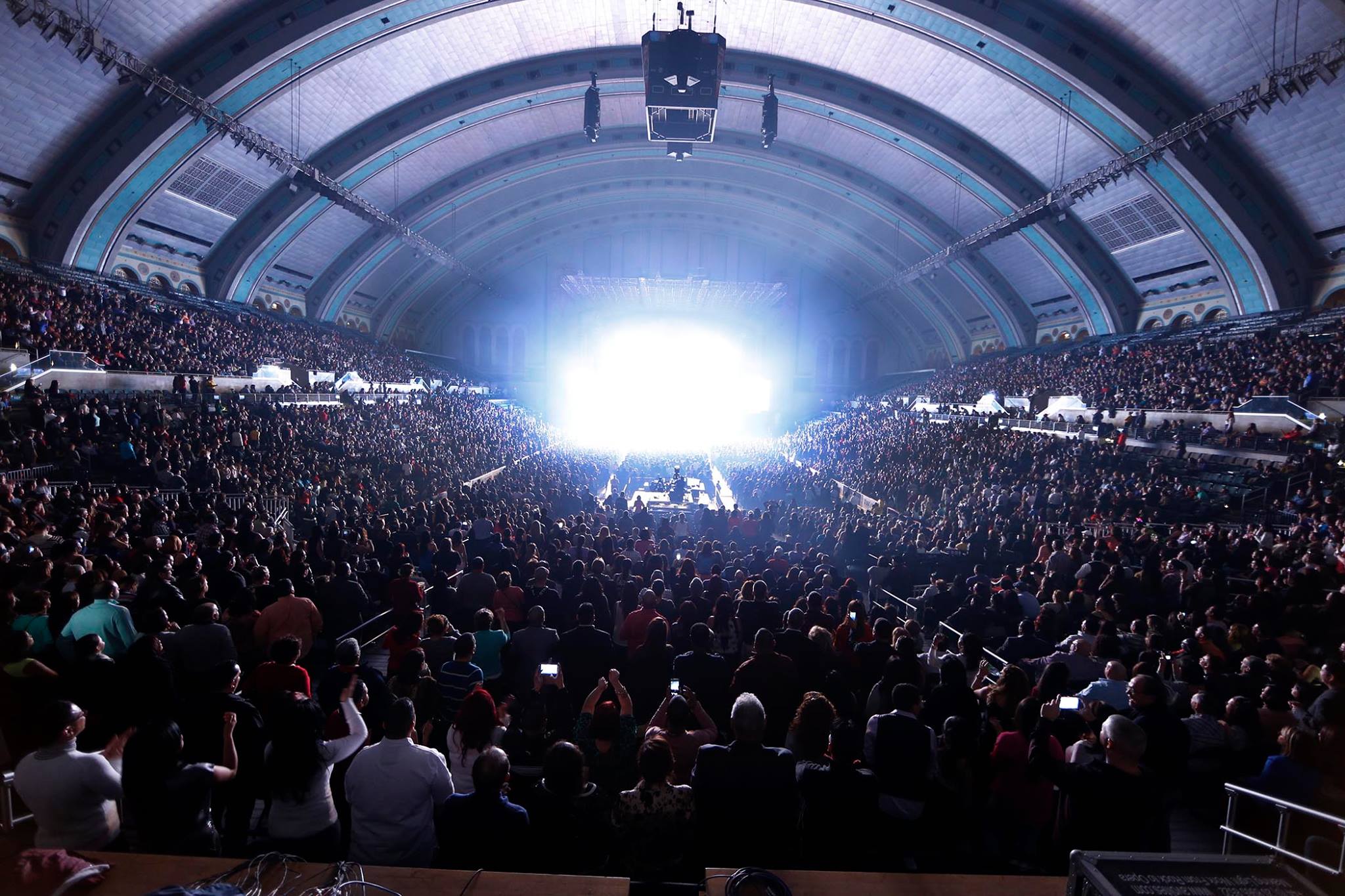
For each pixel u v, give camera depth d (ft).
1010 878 9.85
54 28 62.85
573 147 142.00
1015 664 20.70
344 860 12.10
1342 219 88.84
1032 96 93.61
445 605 25.13
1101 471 67.87
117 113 88.38
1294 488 57.82
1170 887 7.30
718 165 155.84
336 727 12.37
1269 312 98.68
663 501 83.97
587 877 9.54
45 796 10.07
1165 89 85.61
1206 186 91.97
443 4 85.61
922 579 40.19
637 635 21.03
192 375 84.28
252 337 112.37
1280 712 16.80
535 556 31.73
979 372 147.84
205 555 26.20
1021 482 67.00
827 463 95.25
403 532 38.86
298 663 19.84
